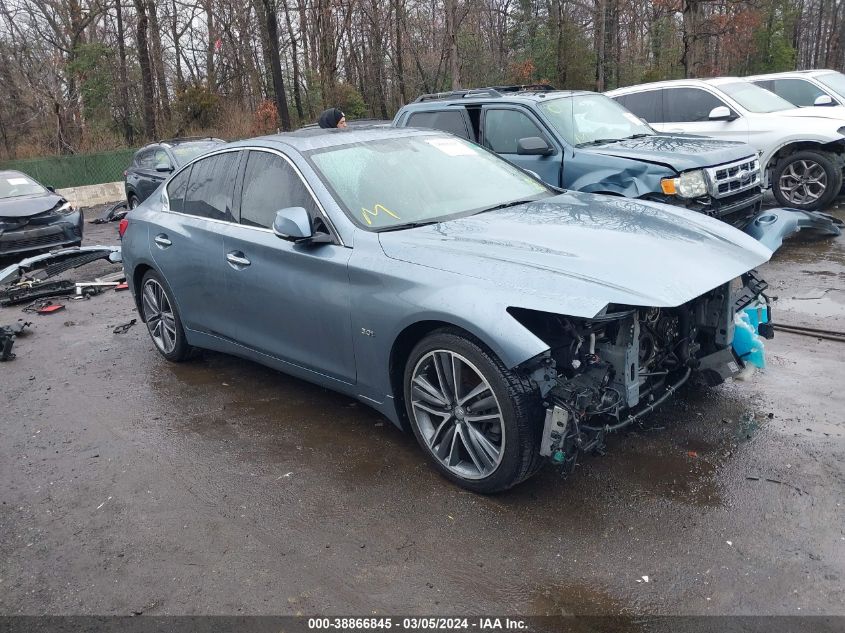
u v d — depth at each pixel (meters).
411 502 3.57
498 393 3.29
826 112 9.61
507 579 2.96
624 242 3.59
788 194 9.71
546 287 3.21
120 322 7.33
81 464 4.25
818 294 6.32
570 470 3.31
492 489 3.50
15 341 6.90
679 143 7.57
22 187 12.10
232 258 4.69
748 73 37.31
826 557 2.93
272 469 4.02
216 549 3.31
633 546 3.09
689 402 4.39
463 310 3.30
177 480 3.97
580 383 3.26
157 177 13.84
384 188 4.32
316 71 32.72
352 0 30.36
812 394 4.38
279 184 4.50
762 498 3.36
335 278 3.98
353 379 4.09
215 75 36.09
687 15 28.12
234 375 5.54
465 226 3.94
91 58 28.38
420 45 32.53
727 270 3.50
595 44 31.48
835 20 50.53
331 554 3.21
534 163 7.57
